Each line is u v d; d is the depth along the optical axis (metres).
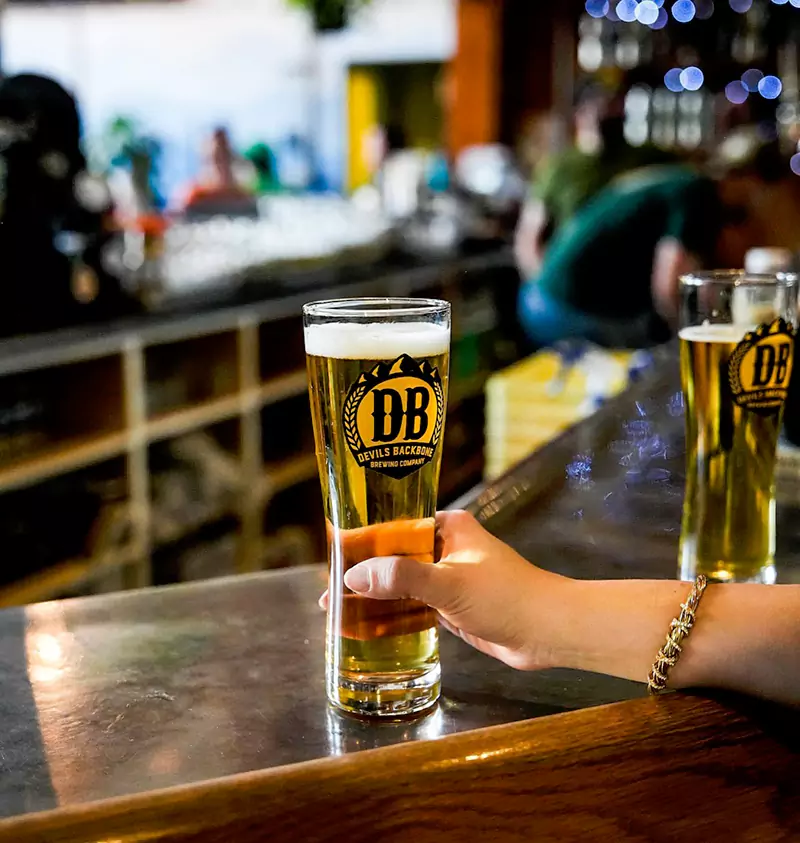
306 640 0.84
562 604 0.71
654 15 5.55
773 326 0.88
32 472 2.66
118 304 3.01
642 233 3.92
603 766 0.53
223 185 3.98
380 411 0.67
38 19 6.00
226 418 3.40
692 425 0.93
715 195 3.96
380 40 7.00
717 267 4.83
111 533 2.95
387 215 4.87
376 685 0.69
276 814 0.48
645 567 1.00
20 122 2.67
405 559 0.69
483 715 0.70
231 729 0.68
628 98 5.72
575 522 1.14
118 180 3.44
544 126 6.08
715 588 0.69
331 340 0.67
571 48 5.94
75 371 2.92
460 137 6.11
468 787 0.51
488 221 5.45
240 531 3.47
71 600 0.94
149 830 0.46
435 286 4.56
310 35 6.51
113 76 6.43
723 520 0.92
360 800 0.49
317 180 7.11
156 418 3.09
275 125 6.98
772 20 5.50
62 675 0.77
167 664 0.79
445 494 4.55
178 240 3.39
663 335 4.00
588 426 1.58
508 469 1.32
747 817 0.54
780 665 0.63
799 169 4.88
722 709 0.58
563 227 4.07
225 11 6.58
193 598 0.94
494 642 0.73
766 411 0.91
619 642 0.69
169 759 0.64
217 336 3.34
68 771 0.63
